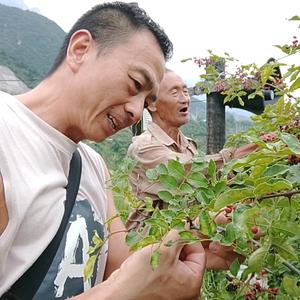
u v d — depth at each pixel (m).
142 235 0.97
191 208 0.90
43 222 1.05
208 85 1.81
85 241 1.14
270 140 1.24
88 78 1.17
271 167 0.85
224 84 1.77
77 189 1.19
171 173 0.96
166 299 0.91
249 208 0.81
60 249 1.08
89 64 1.18
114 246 1.33
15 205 1.01
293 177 0.87
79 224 1.14
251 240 0.85
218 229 0.91
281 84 1.55
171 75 2.55
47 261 1.06
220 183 0.87
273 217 0.81
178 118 2.55
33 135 1.11
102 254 1.25
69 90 1.18
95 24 1.21
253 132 1.56
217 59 1.77
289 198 0.85
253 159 0.86
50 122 1.18
